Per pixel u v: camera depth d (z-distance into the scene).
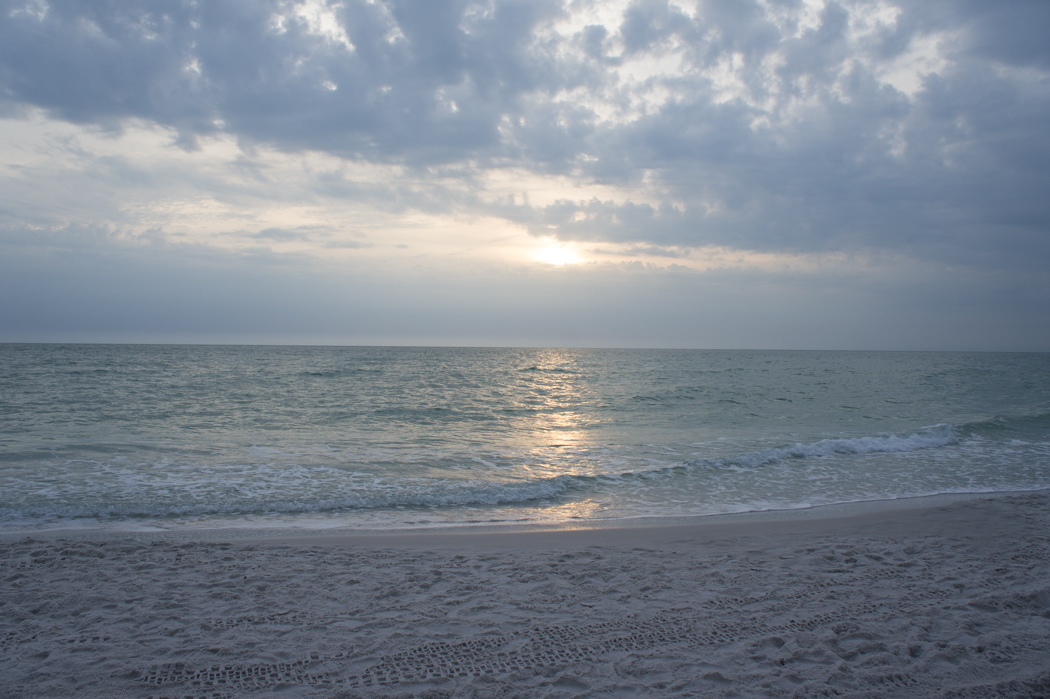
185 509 8.40
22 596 4.91
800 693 3.47
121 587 5.18
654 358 97.56
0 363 47.91
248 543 6.71
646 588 5.29
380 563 5.99
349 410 21.80
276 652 3.99
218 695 3.46
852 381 40.34
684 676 3.68
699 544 6.87
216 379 34.81
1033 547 6.64
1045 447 14.79
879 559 6.20
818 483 10.74
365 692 3.49
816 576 5.63
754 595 5.10
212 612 4.68
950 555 6.33
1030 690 3.52
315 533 7.35
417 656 3.95
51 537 6.92
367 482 10.37
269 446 13.73
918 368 63.66
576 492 9.99
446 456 12.98
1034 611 4.71
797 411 23.12
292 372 42.72
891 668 3.78
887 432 17.25
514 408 23.53
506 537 7.20
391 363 62.59
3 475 10.21
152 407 21.22
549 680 3.63
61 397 23.83
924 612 4.69
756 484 10.62
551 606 4.85
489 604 4.88
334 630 4.36
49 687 3.51
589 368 58.81
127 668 3.75
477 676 3.68
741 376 45.91
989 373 54.19
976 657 3.92
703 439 15.88
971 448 14.54
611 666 3.81
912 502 9.38
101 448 12.85
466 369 52.72
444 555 6.31
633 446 14.65
